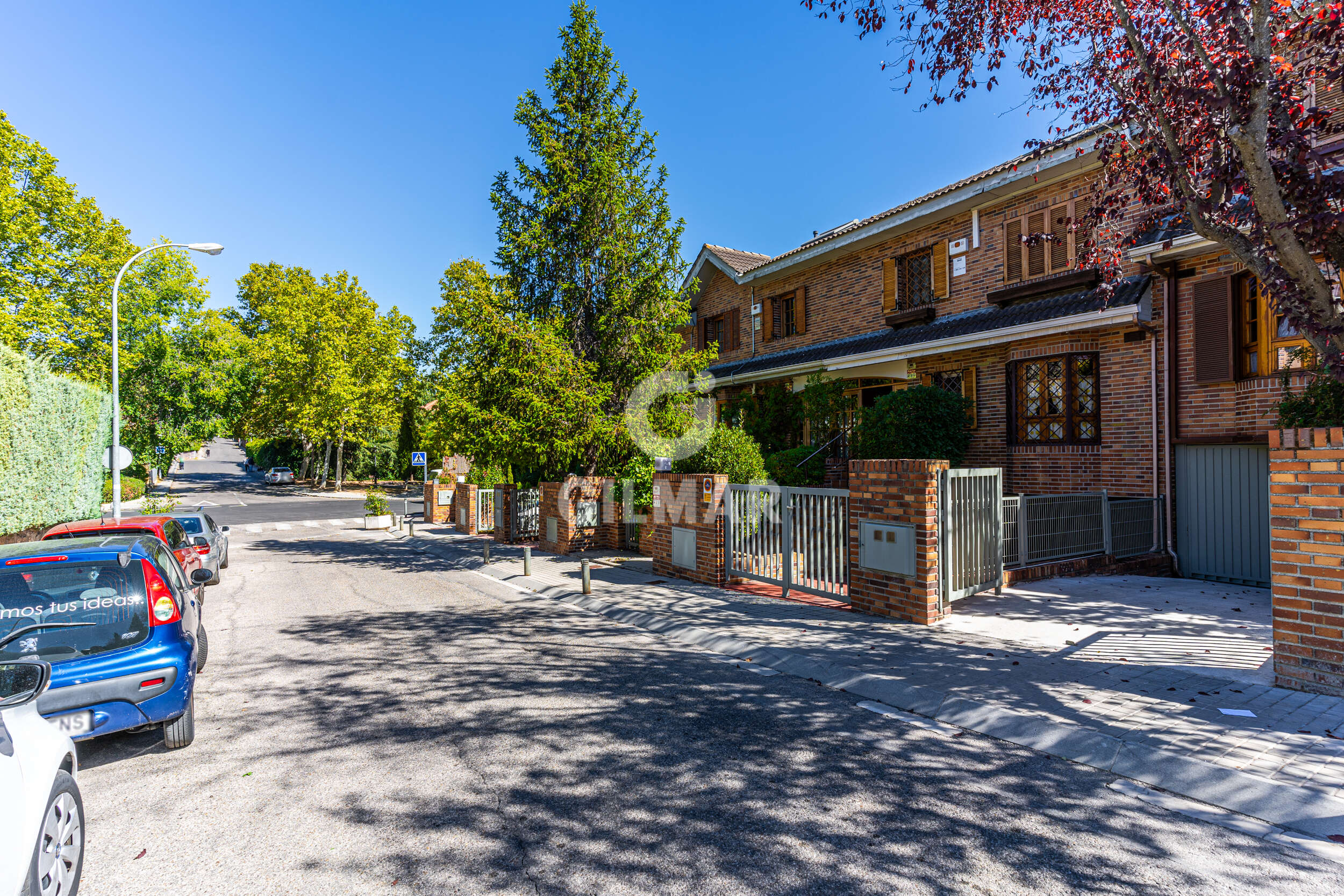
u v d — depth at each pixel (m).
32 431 12.49
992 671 5.43
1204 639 6.25
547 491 15.27
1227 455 10.08
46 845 2.70
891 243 15.57
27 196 25.88
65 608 4.23
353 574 12.80
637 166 13.65
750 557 9.55
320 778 3.98
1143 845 3.11
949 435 12.12
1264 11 5.06
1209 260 10.07
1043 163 11.69
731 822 3.38
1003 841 3.16
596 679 5.84
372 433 48.97
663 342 13.24
